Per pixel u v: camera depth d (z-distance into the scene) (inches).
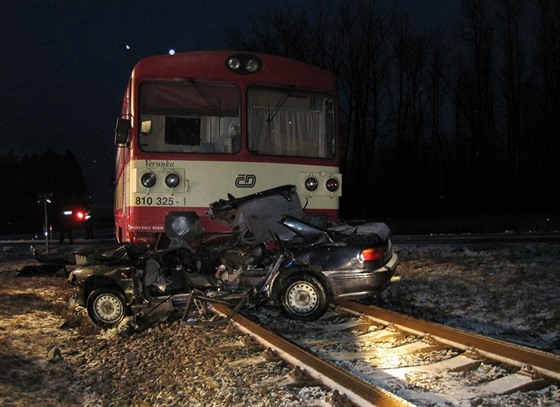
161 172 392.8
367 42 1809.8
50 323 389.7
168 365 277.6
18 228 2662.4
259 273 347.9
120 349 319.6
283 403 211.3
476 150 1817.2
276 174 410.3
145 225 390.9
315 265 341.4
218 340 312.3
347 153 1867.6
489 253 577.6
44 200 684.7
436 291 432.8
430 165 1916.8
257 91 412.5
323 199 422.3
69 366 295.0
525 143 1761.8
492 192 1755.7
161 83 400.2
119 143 402.0
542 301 366.9
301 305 343.9
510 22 1716.3
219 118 406.0
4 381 264.5
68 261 625.6
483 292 410.9
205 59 406.0
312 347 294.7
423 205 1852.9
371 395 200.7
